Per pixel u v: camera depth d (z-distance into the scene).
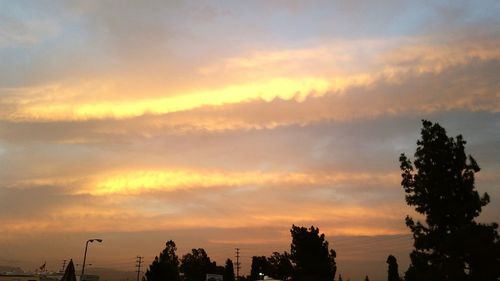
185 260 128.00
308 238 59.66
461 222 26.69
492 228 26.00
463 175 27.58
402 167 29.30
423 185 27.80
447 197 27.06
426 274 26.62
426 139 28.48
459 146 27.89
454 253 26.08
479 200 26.86
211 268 125.62
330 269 59.56
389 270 76.06
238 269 114.06
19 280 87.19
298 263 59.72
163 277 75.75
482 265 25.25
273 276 105.38
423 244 27.39
